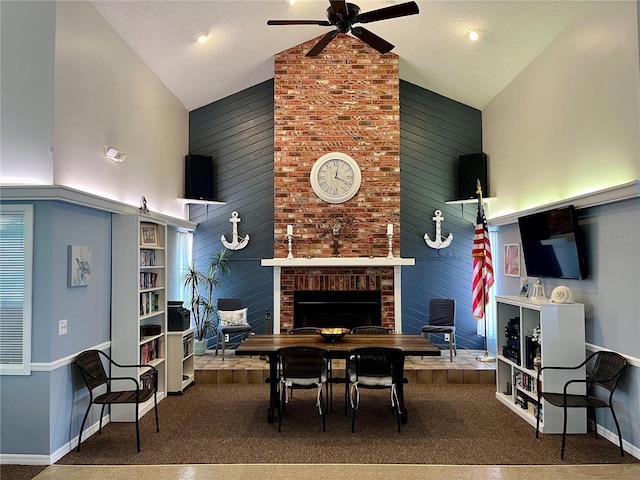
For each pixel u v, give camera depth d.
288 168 7.31
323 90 7.33
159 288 5.49
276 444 4.19
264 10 5.79
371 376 4.52
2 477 3.57
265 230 7.75
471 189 7.58
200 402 5.46
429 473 3.59
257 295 7.70
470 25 5.80
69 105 4.16
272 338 5.25
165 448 4.11
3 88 3.95
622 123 4.11
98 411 4.61
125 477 3.55
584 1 4.68
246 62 7.04
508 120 6.82
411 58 7.13
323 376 4.61
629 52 4.00
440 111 7.89
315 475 3.56
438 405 5.31
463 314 7.71
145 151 6.00
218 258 7.70
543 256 5.28
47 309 3.88
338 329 5.23
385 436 4.38
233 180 7.82
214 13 5.46
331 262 7.01
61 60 4.04
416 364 6.56
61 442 3.99
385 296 7.28
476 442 4.22
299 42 7.21
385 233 7.26
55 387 3.93
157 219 5.46
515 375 5.18
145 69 6.00
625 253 4.02
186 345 6.07
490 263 6.74
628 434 3.99
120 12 4.85
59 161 4.00
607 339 4.27
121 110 5.27
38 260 3.90
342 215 7.28
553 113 5.43
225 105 7.89
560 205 4.85
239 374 6.32
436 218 7.66
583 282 4.69
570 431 4.41
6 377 3.90
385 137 7.32
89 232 4.48
